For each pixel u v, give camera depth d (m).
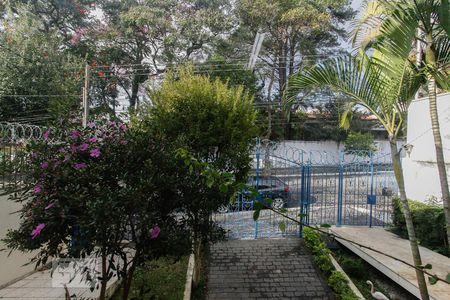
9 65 13.57
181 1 18.38
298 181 9.00
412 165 7.51
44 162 2.65
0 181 4.10
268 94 21.03
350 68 3.59
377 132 24.81
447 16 2.94
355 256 6.46
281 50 20.47
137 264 2.89
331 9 19.94
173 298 4.60
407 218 3.49
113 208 2.40
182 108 5.44
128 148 2.88
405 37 3.08
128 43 18.61
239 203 7.04
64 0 17.39
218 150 5.33
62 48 16.70
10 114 13.70
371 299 5.08
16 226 4.67
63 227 2.55
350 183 9.27
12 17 14.69
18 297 4.20
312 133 23.25
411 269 4.97
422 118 7.12
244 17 18.78
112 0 19.23
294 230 7.59
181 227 3.04
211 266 5.99
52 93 13.80
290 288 5.34
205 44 18.81
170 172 3.06
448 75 3.42
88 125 3.06
